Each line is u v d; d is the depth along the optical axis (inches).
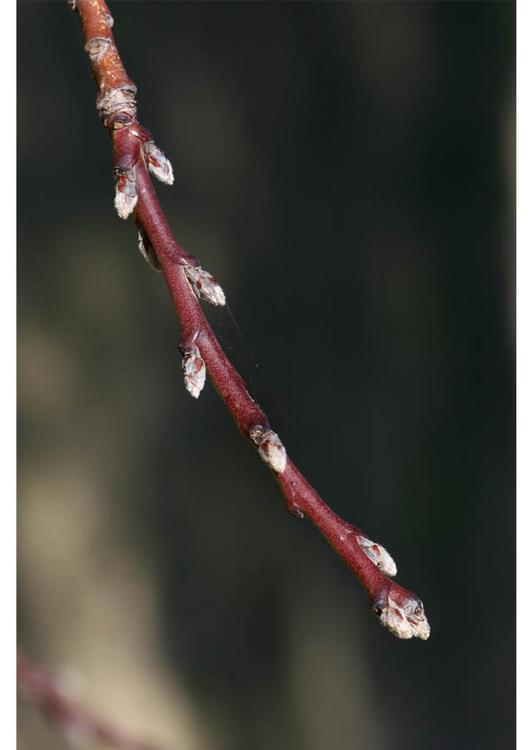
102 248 32.5
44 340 32.2
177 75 31.8
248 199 32.1
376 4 31.5
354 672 32.2
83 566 32.1
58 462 32.2
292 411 31.1
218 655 32.2
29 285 32.1
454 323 31.9
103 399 32.5
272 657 32.3
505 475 32.0
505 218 31.8
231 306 31.2
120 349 32.7
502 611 31.9
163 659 32.0
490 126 31.6
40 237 32.2
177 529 32.6
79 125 32.5
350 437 31.5
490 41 31.4
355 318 32.0
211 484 32.8
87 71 32.5
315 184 32.0
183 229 31.4
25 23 31.9
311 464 31.0
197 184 31.7
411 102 31.8
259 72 32.1
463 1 31.3
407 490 31.7
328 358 31.7
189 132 31.8
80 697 13.7
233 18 32.1
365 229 32.1
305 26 31.9
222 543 32.6
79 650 31.5
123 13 31.5
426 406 31.9
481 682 31.8
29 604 31.6
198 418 32.8
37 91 32.1
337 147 32.0
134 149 14.1
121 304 32.6
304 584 32.6
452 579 31.7
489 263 31.9
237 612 32.4
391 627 13.3
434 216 31.9
